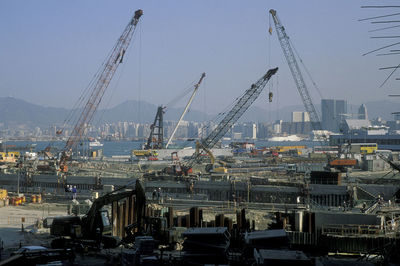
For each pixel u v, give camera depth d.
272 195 81.25
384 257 36.41
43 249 30.23
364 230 46.81
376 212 56.56
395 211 58.12
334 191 78.12
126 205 47.28
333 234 46.09
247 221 47.12
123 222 46.69
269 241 33.09
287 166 131.12
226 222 46.00
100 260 34.62
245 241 34.00
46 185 98.88
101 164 152.50
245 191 83.81
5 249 38.78
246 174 114.75
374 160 126.12
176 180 98.31
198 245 33.03
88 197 81.06
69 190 83.50
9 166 123.81
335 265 26.88
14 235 48.38
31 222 56.81
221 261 32.44
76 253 37.22
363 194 78.88
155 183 90.81
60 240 39.41
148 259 29.88
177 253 38.12
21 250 29.95
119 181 93.56
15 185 100.25
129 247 39.94
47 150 167.25
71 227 40.28
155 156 196.38
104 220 41.88
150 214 51.88
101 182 94.50
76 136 151.38
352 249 42.53
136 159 193.88
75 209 60.31
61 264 27.75
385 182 92.94
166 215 47.22
